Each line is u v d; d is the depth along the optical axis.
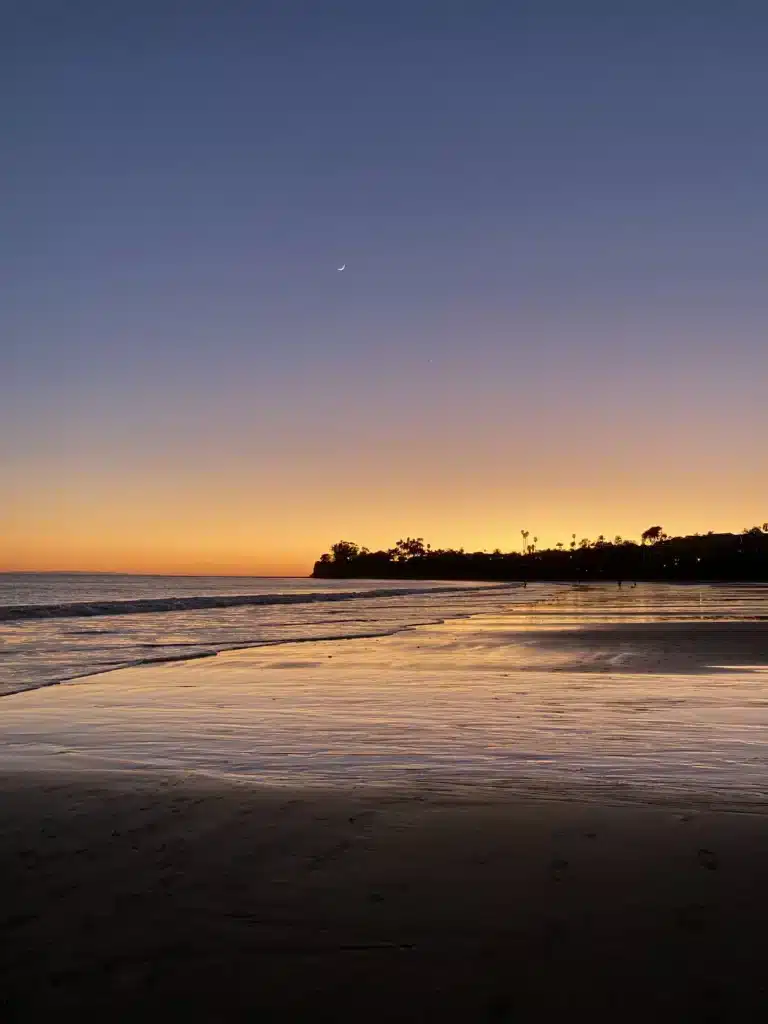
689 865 5.10
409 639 28.31
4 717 11.66
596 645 24.83
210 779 7.58
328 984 3.78
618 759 8.55
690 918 4.34
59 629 34.34
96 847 5.51
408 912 4.45
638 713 11.81
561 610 54.03
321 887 4.79
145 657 21.66
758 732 10.20
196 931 4.25
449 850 5.41
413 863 5.17
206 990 3.74
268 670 18.38
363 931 4.24
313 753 8.93
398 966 3.92
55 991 3.73
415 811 6.38
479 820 6.11
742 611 49.59
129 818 6.21
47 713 12.04
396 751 9.04
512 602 73.38
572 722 11.02
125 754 8.88
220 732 10.31
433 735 10.06
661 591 117.44
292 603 68.50
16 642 27.20
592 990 3.70
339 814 6.30
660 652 22.22
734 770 7.98
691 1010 3.56
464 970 3.87
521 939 4.14
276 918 4.39
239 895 4.68
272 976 3.85
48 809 6.47
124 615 47.09
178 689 15.01
